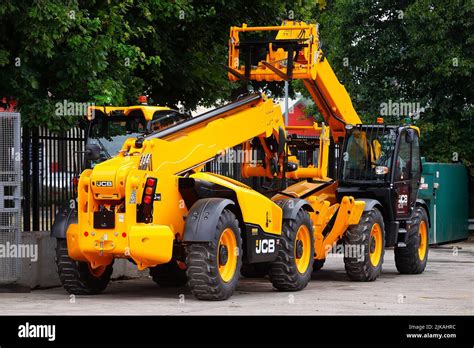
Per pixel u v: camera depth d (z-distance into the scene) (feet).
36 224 53.98
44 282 50.83
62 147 55.72
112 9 56.13
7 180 47.65
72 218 45.11
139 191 42.78
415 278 59.72
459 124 96.43
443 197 90.79
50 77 54.54
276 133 52.60
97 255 43.86
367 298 46.24
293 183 59.26
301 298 45.93
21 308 40.50
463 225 96.48
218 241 43.57
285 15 73.92
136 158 43.09
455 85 95.35
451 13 90.53
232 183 48.08
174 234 45.19
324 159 57.72
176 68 69.31
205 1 69.92
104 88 53.88
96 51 53.36
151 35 65.72
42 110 52.13
